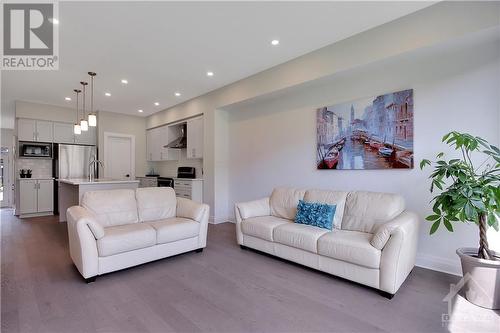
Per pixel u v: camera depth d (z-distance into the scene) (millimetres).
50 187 5914
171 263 2979
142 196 3445
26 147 5668
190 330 1767
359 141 3316
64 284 2416
